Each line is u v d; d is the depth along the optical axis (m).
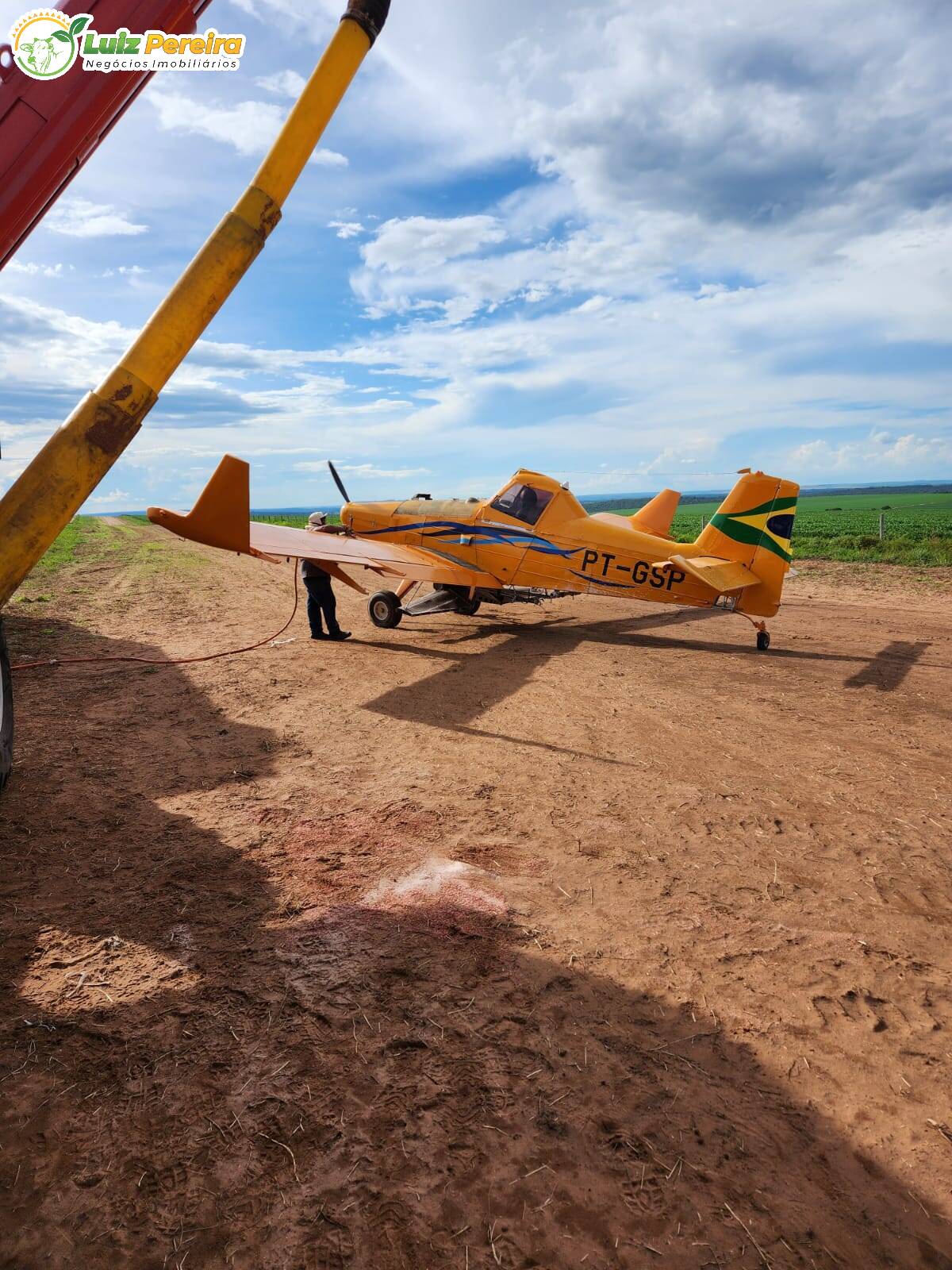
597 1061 2.12
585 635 9.45
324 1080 2.04
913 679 6.92
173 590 13.29
